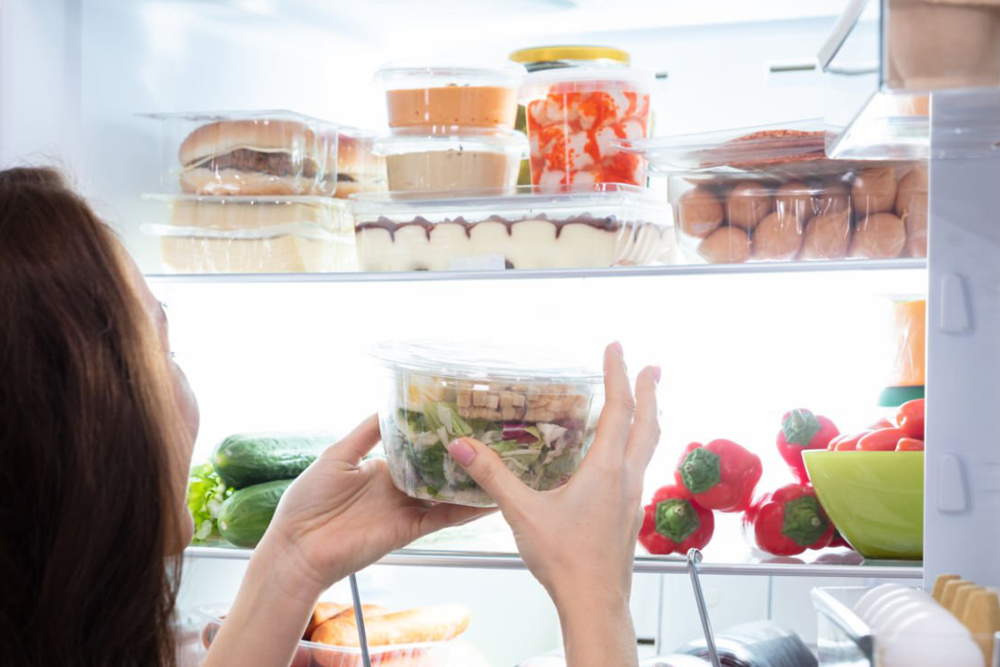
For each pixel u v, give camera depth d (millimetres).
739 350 1495
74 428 704
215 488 1381
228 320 1552
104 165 1287
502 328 1549
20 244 720
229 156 1301
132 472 728
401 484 934
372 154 1459
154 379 755
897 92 661
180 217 1313
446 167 1251
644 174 1270
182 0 1314
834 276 1448
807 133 1119
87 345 713
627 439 839
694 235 1199
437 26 1521
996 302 1008
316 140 1334
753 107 1499
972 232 1010
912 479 1161
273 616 972
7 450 706
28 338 704
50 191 759
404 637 1367
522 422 879
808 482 1342
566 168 1261
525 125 1381
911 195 1135
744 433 1492
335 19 1465
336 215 1359
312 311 1592
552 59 1354
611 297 1523
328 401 1586
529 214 1204
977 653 909
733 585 1476
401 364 902
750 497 1284
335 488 987
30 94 1204
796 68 1480
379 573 1604
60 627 707
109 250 757
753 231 1180
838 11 1407
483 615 1587
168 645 792
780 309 1481
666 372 1512
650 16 1449
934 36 639
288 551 981
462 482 891
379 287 1574
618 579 792
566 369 900
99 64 1278
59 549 702
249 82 1539
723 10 1416
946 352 1019
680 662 1315
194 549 1265
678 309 1506
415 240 1234
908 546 1173
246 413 1570
